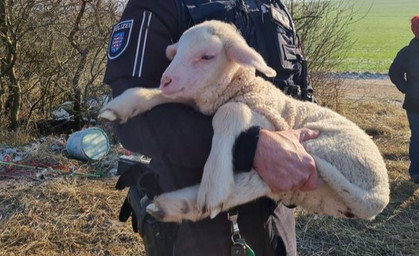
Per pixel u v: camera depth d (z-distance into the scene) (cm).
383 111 910
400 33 2781
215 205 135
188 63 147
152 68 155
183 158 144
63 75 730
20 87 721
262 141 139
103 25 712
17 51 702
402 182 551
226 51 150
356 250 411
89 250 389
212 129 145
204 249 154
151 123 147
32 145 622
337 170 149
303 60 192
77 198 460
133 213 195
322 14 830
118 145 621
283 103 161
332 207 154
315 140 154
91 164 557
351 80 1327
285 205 158
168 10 157
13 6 672
